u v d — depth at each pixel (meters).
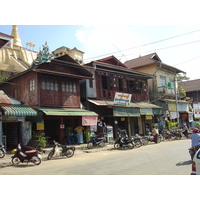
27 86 16.45
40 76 15.61
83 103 19.56
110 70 21.17
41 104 15.31
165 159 10.31
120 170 8.20
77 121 18.03
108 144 18.09
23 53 33.31
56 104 16.23
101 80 20.72
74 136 17.80
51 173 8.05
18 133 14.85
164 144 17.69
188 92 40.03
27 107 14.45
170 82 31.30
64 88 17.05
